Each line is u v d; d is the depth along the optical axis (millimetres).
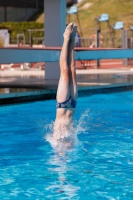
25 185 4238
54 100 9914
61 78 5500
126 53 12914
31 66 19281
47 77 13328
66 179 4402
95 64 19797
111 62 21891
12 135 6449
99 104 9414
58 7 13102
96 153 5363
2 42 17531
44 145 5770
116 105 9289
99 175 4527
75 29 5430
